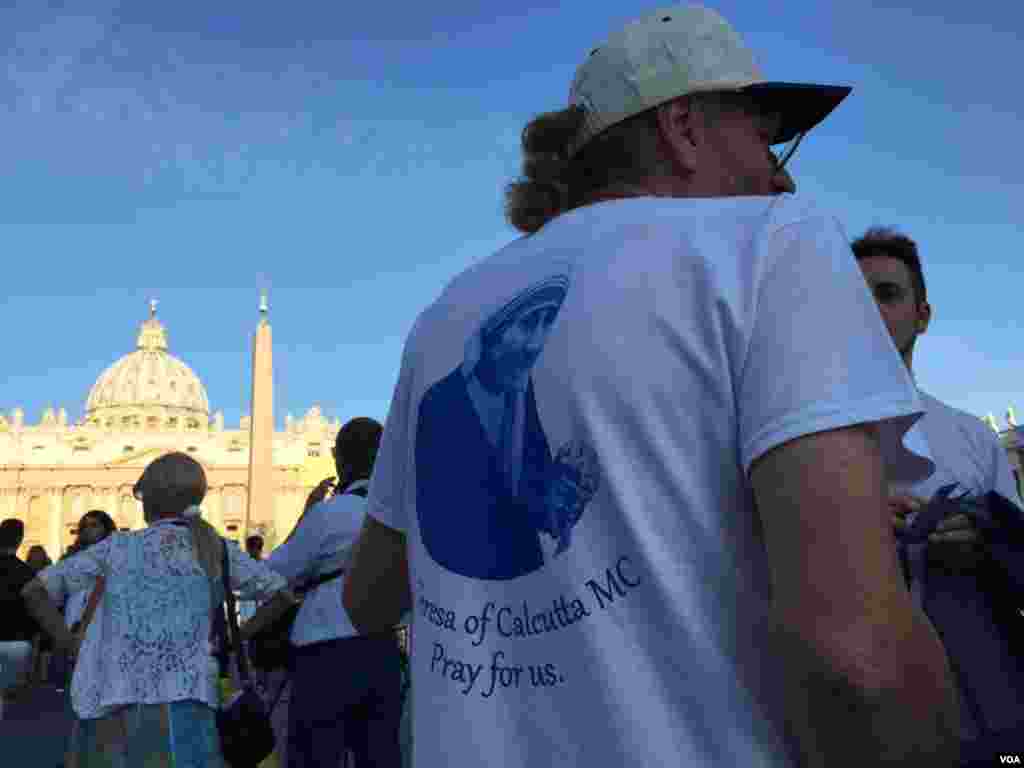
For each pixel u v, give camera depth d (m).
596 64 1.73
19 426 107.25
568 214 1.65
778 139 1.78
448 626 1.51
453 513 1.57
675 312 1.33
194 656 5.08
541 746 1.34
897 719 1.08
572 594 1.33
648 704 1.25
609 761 1.26
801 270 1.28
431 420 1.66
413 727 1.55
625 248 1.44
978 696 2.50
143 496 5.52
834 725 1.12
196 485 5.51
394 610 1.96
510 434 1.48
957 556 2.65
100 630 4.98
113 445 106.50
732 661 1.24
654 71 1.65
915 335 3.68
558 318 1.45
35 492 103.75
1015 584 2.55
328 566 6.13
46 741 11.72
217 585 5.32
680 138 1.66
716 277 1.31
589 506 1.34
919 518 2.66
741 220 1.38
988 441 3.50
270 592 5.70
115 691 4.84
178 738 4.89
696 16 1.69
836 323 1.25
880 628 1.10
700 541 1.27
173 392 138.75
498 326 1.57
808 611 1.12
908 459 1.45
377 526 1.85
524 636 1.40
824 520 1.14
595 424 1.35
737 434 1.28
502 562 1.46
